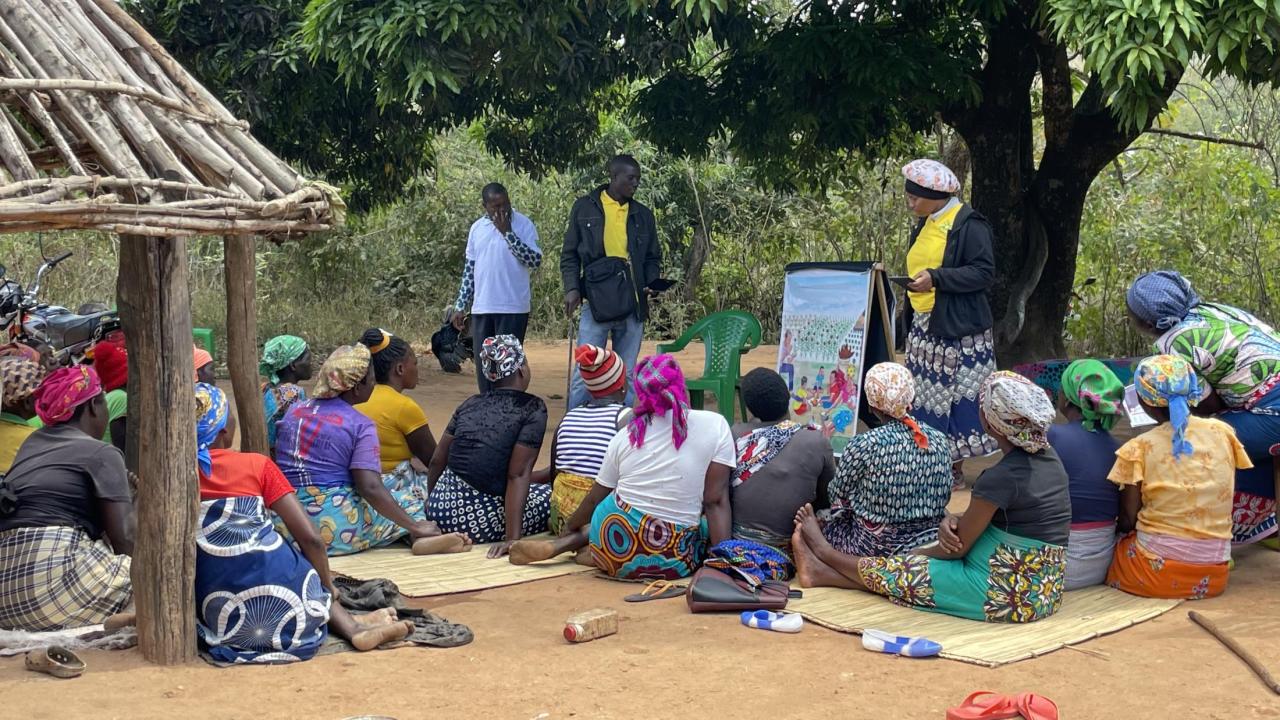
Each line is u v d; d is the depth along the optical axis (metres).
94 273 13.72
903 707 3.68
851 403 7.18
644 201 19.38
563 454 5.78
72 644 4.16
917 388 6.86
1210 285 14.02
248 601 4.07
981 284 6.61
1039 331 11.16
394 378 6.30
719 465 5.14
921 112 11.11
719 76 11.19
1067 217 10.80
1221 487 4.89
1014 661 4.12
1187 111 17.89
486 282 8.83
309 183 3.93
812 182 12.54
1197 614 4.66
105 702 3.57
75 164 3.48
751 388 5.41
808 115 9.84
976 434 6.74
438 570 5.36
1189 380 4.92
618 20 9.52
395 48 8.18
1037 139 18.53
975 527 4.60
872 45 9.11
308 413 5.63
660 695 3.76
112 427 5.57
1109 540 5.16
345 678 3.90
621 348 8.52
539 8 8.41
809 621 4.62
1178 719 3.59
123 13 4.37
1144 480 4.97
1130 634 4.51
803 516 5.18
